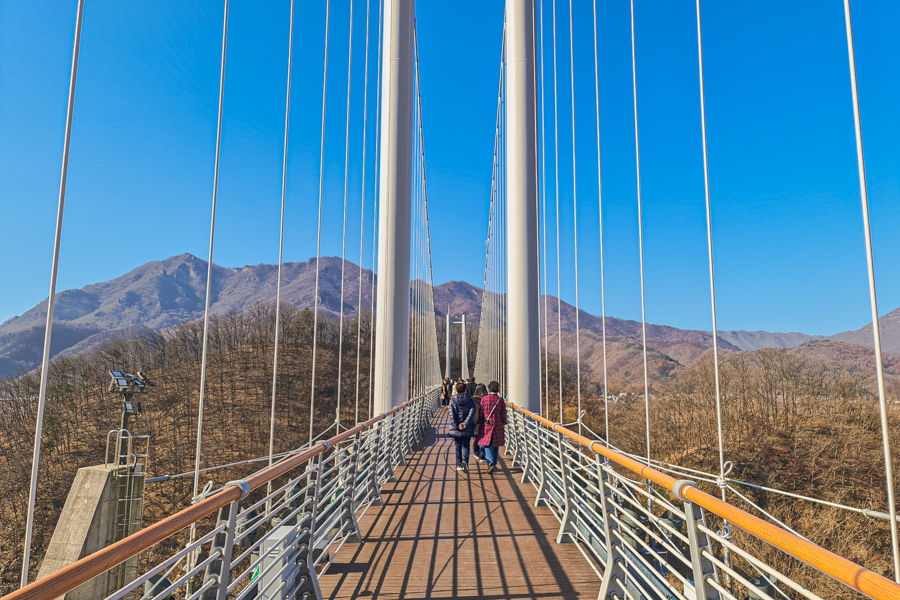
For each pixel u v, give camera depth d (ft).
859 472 56.85
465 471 26.08
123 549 4.74
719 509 6.00
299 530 10.77
